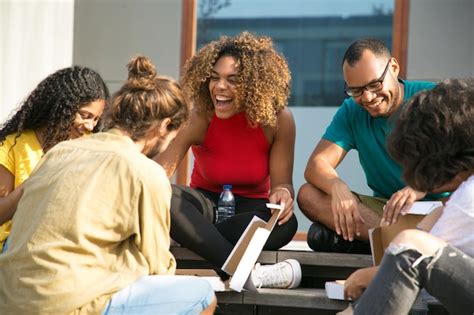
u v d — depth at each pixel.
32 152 3.34
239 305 3.36
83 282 2.56
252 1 5.77
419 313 2.99
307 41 5.61
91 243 2.60
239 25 5.79
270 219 3.34
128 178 2.64
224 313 3.38
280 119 3.83
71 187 2.63
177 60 5.92
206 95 3.83
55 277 2.54
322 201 3.68
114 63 6.01
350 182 5.20
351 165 5.21
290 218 3.63
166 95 2.85
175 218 3.45
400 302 2.26
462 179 2.46
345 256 3.54
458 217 2.38
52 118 3.35
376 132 3.81
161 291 2.61
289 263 3.46
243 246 3.28
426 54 5.61
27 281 2.56
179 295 2.62
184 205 3.49
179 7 5.93
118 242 2.66
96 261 2.60
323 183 3.65
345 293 2.79
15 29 5.45
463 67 5.58
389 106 3.68
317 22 5.62
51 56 5.57
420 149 2.43
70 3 5.69
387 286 2.27
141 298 2.59
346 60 3.64
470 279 2.23
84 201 2.61
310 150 5.54
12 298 2.58
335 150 3.84
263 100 3.69
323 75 5.58
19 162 3.31
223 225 3.63
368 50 3.62
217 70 3.72
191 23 5.90
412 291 2.27
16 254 2.61
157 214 2.67
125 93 2.85
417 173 2.45
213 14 5.87
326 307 3.22
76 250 2.58
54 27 5.59
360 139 3.85
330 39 5.60
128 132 2.81
